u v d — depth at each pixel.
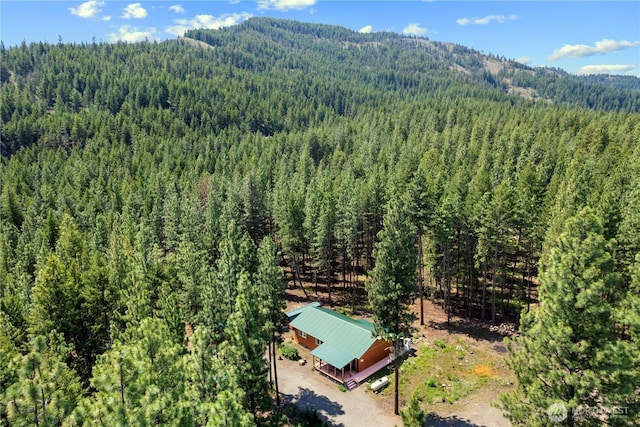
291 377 39.56
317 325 44.59
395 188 60.94
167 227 70.00
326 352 39.47
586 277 18.06
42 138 150.38
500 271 52.94
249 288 27.91
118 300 36.47
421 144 119.56
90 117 168.38
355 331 41.94
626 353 17.39
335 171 107.69
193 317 40.16
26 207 90.62
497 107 183.50
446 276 50.41
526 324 21.38
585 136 99.75
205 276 40.09
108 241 66.19
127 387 16.98
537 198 62.00
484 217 46.09
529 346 20.06
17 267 56.91
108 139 156.38
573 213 40.56
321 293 61.62
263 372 26.78
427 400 34.31
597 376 17.84
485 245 46.09
